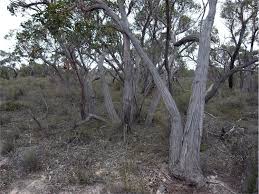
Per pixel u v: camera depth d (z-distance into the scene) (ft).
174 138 23.35
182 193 20.62
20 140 30.01
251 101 48.55
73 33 27.73
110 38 29.91
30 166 23.97
